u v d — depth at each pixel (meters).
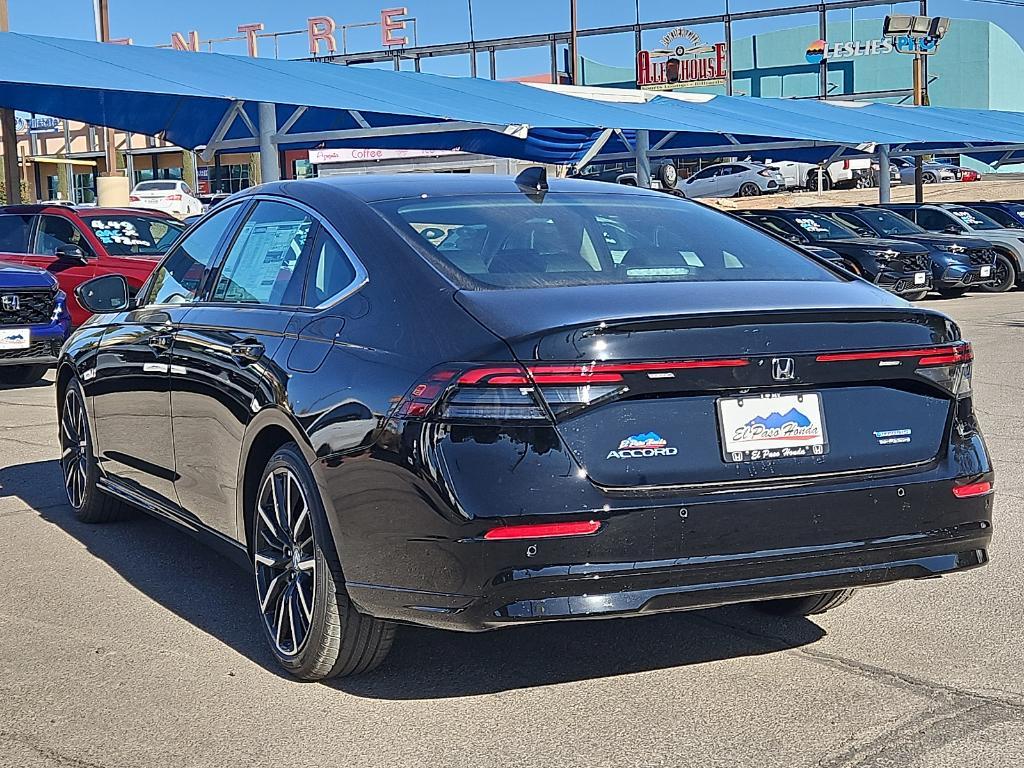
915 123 26.25
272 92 13.09
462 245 3.88
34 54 12.40
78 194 48.31
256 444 4.13
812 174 44.16
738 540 3.34
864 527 3.48
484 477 3.21
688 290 3.65
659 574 3.27
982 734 3.41
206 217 5.21
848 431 3.51
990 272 19.98
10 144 21.31
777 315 3.39
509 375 3.22
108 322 5.68
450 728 3.51
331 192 4.35
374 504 3.41
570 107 17.98
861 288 3.99
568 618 3.21
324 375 3.71
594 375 3.23
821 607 4.39
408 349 3.48
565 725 3.52
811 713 3.58
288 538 3.94
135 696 3.79
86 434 5.88
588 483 3.22
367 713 3.63
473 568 3.21
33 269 11.16
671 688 3.80
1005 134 26.06
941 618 4.46
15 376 11.67
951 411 3.69
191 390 4.58
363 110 13.45
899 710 3.60
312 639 3.75
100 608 4.70
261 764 3.29
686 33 60.47
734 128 19.86
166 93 11.75
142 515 6.21
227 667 4.05
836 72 68.06
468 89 17.81
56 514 6.29
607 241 4.10
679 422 3.33
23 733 3.51
